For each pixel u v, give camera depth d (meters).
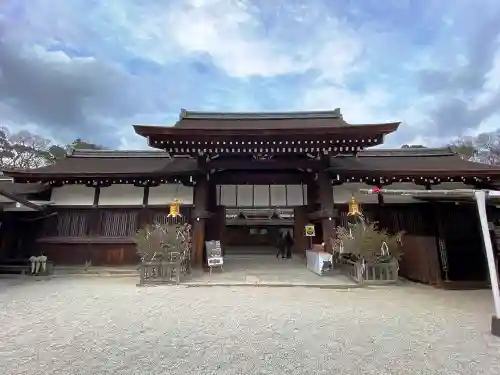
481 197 5.93
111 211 13.24
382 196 13.16
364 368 3.94
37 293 8.39
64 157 16.41
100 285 9.53
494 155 41.75
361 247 9.59
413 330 5.40
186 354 4.34
